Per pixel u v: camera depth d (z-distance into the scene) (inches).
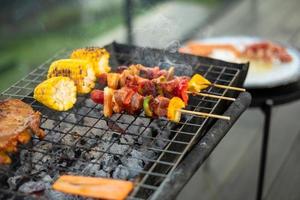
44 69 33.2
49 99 28.4
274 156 48.0
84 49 31.8
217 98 29.5
